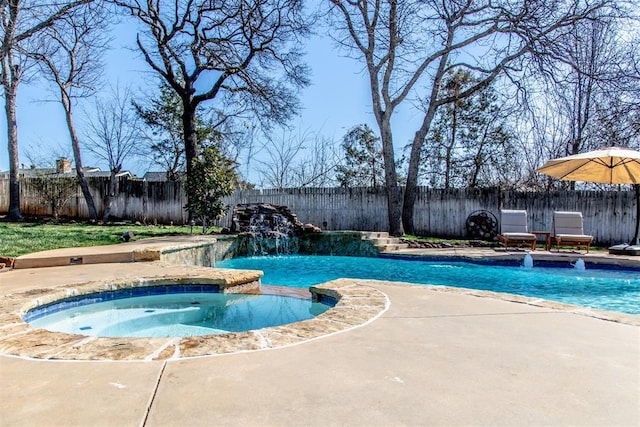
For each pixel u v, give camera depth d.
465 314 3.74
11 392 2.12
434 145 20.03
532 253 9.55
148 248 7.75
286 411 1.90
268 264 10.15
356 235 11.66
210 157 11.60
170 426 1.76
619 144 14.45
